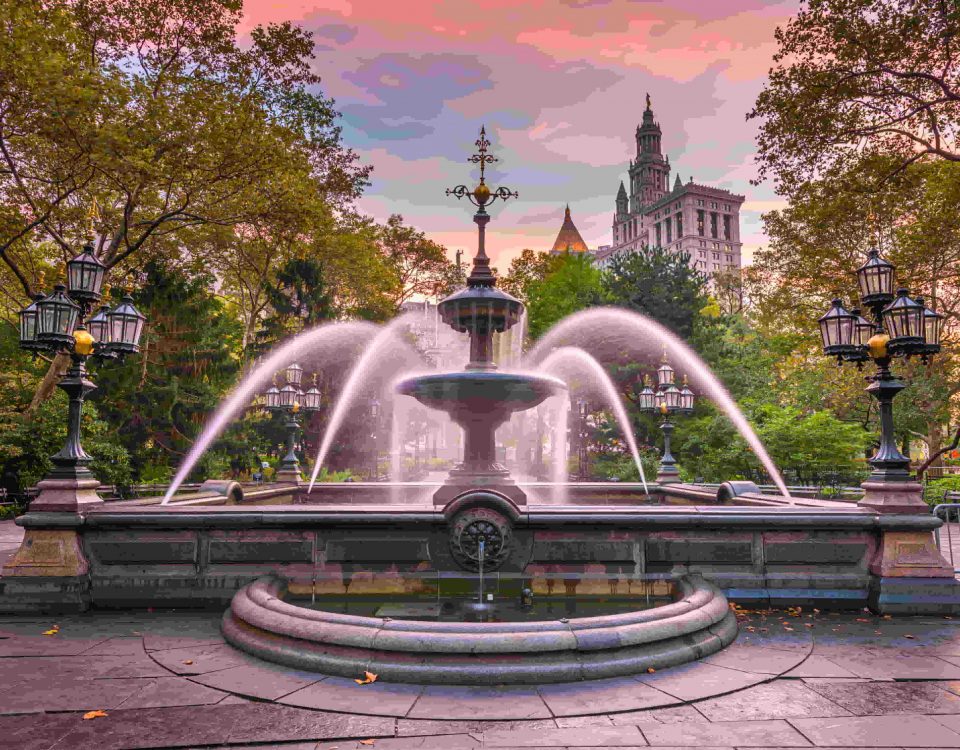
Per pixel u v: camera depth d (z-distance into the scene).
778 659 5.39
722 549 7.24
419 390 9.09
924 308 7.66
